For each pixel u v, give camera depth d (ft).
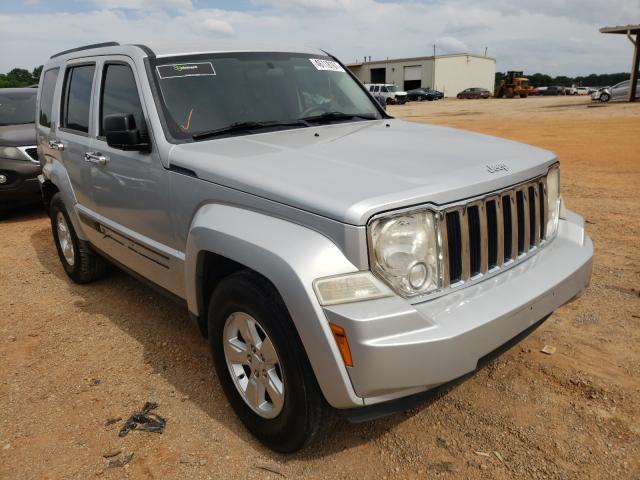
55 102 16.28
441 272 8.09
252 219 8.66
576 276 9.62
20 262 19.88
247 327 8.99
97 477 8.88
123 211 12.62
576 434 9.22
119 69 12.94
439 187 8.04
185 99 11.69
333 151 9.99
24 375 12.10
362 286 7.48
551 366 11.20
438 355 7.48
